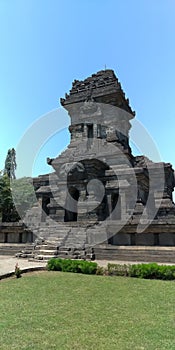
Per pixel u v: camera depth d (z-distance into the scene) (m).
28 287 11.40
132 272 14.05
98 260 19.62
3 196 40.59
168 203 27.66
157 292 10.66
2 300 9.41
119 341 6.11
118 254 19.70
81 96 33.28
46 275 14.22
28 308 8.49
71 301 9.30
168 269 13.59
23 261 19.56
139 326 7.03
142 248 19.20
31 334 6.47
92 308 8.54
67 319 7.52
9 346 5.82
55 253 20.14
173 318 7.67
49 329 6.79
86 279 13.13
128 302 9.24
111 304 8.99
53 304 8.95
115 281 12.72
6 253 24.09
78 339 6.20
